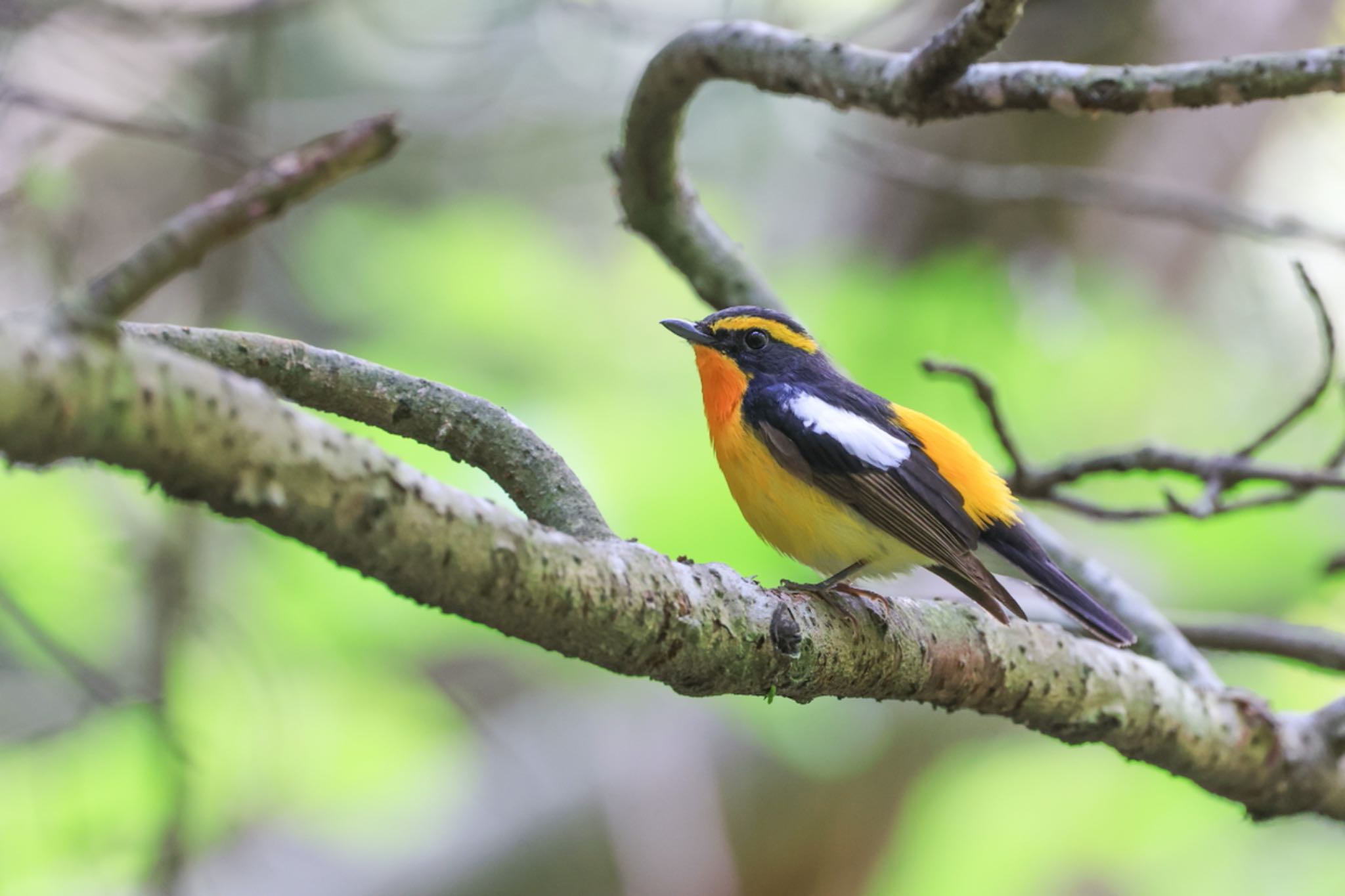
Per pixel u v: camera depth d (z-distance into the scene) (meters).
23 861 10.94
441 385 5.55
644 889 13.55
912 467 7.43
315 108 15.73
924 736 13.85
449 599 4.20
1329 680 13.50
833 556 7.67
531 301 12.82
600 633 4.59
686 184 8.92
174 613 10.60
